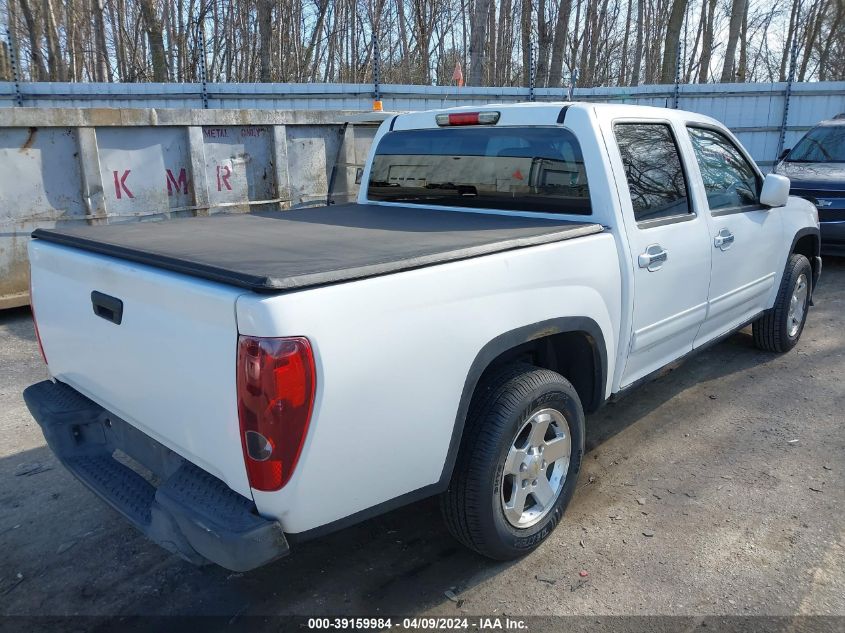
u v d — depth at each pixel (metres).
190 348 2.11
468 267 2.44
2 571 2.95
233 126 7.64
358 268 2.12
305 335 1.94
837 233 8.34
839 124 9.98
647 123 3.65
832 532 3.12
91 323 2.60
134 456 2.70
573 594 2.74
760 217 4.61
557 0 24.44
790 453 3.92
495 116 3.65
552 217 3.44
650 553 3.00
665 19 29.98
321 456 2.06
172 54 22.36
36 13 20.55
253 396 1.92
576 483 3.32
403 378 2.24
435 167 4.04
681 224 3.69
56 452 2.85
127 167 7.05
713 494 3.49
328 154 8.41
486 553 2.81
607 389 3.34
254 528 2.01
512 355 2.99
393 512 3.38
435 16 22.12
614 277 3.17
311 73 23.39
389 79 20.92
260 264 2.16
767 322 5.33
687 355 4.11
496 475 2.66
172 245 2.63
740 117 14.16
